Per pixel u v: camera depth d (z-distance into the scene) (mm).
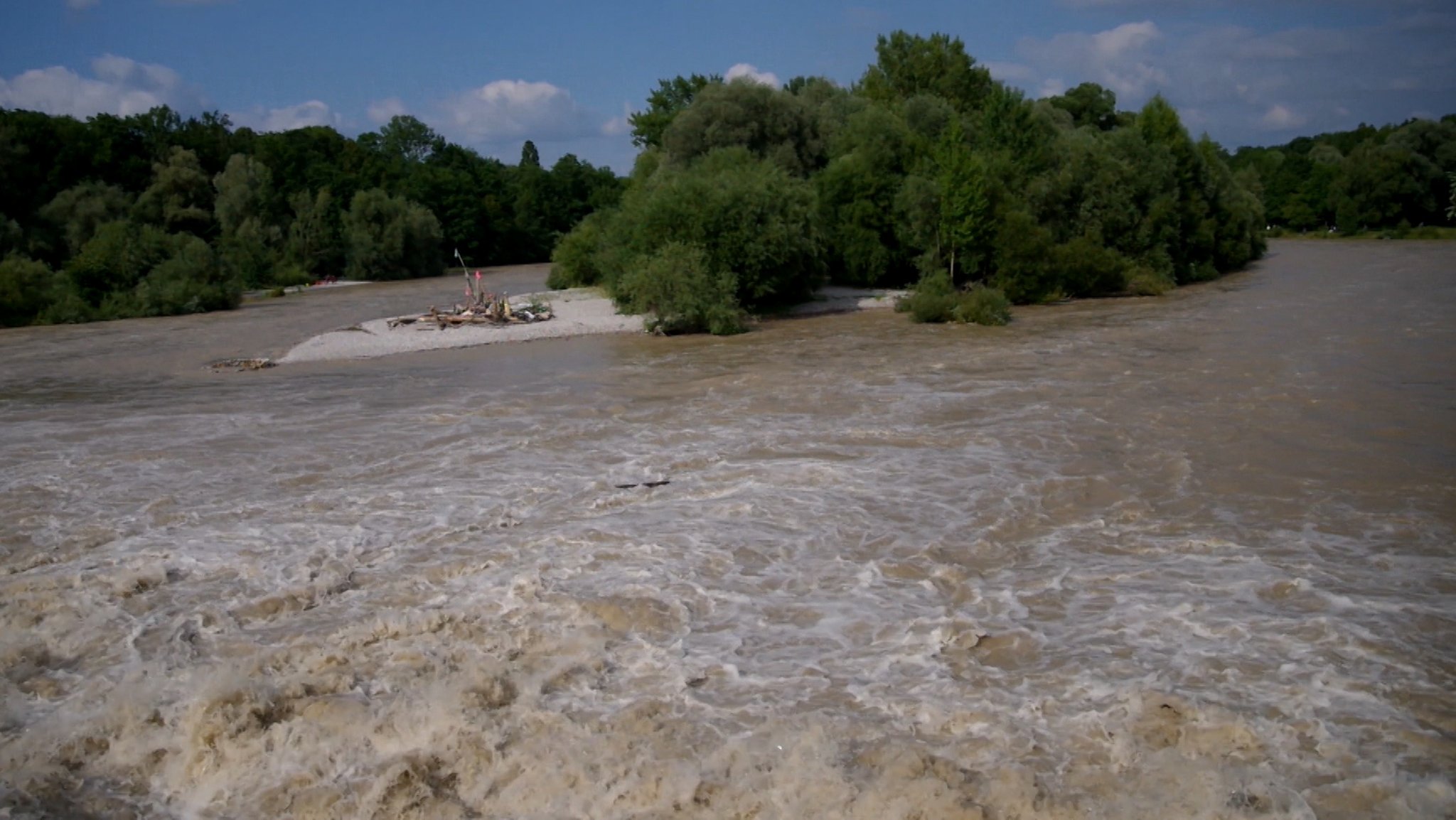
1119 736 6793
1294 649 7996
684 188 31172
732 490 12750
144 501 13055
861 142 38469
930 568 10047
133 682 7969
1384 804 6047
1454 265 43406
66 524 12172
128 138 63188
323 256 62031
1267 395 16891
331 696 7719
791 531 11164
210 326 35844
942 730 7074
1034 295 33969
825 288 38562
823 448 14594
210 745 7078
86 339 33031
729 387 19828
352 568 10500
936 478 12898
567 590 9664
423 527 11727
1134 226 38125
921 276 36625
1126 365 20484
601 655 8305
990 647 8320
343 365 25109
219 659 8508
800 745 6773
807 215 32750
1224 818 5914
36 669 8492
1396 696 7270
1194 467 12953
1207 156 47312
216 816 6449
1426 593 8992
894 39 58719
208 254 44094
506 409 18328
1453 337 22438
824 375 20828
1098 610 8922
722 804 6320
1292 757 6559
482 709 7422
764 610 9195
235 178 62312
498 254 79688
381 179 74312
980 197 33281
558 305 36625
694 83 57406
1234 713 7012
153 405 19969
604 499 12523
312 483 13734
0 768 6871
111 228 43562
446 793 6578
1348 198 72000
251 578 10305
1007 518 11352
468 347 27594
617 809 6340
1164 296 34938
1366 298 31344
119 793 6734
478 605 9398
